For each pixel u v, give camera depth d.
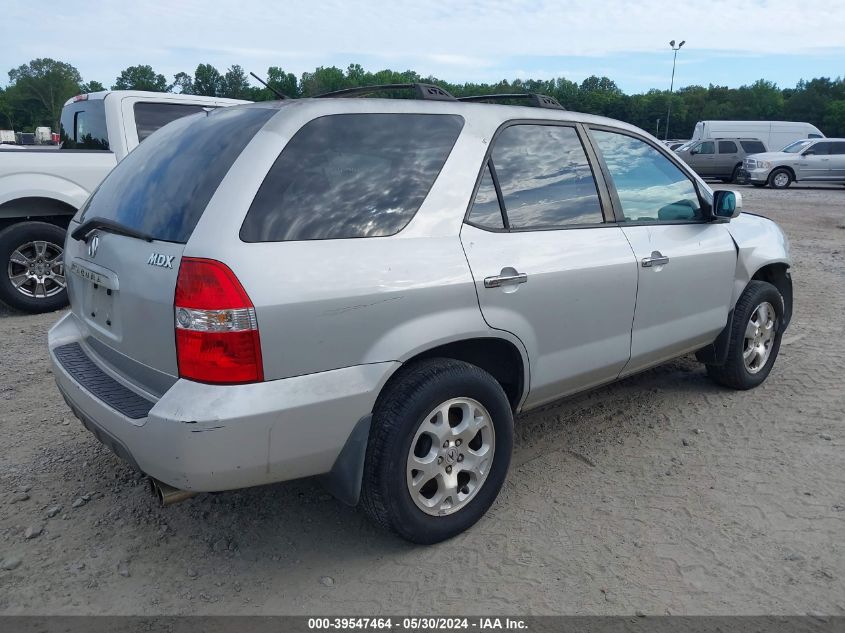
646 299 3.72
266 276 2.39
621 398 4.64
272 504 3.31
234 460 2.38
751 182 24.83
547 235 3.25
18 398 4.55
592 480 3.55
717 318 4.29
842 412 4.37
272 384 2.42
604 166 3.65
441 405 2.83
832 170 24.11
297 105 2.74
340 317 2.53
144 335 2.58
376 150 2.82
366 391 2.60
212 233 2.40
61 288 6.85
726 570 2.82
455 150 3.01
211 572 2.81
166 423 2.34
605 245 3.48
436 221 2.87
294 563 2.88
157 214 2.67
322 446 2.56
